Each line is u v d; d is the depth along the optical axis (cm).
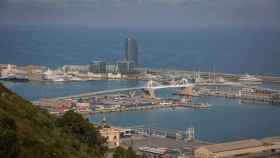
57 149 17150
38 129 17988
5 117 16800
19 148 15462
